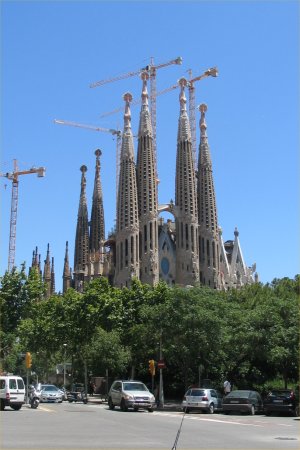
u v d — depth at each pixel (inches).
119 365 2778.1
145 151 6382.9
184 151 6486.2
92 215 7741.1
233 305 2507.4
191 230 6294.3
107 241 6717.5
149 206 6220.5
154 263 6072.8
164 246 6437.0
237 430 1139.9
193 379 2581.2
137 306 2928.2
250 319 2182.6
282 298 2657.5
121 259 6048.2
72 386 3467.0
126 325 2910.9
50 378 5251.0
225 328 2233.0
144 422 1307.8
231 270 7406.5
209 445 868.6
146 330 2298.2
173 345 2237.9
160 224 6560.0
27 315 2618.1
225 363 2380.7
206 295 2345.0
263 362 2475.4
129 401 1748.3
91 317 2989.7
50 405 2305.6
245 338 2138.3
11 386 1814.7
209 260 6437.0
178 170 6481.3
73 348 3169.3
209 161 6707.7
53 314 3245.6
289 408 1676.9
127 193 6156.5
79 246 7613.2
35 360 4224.9
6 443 859.4
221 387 2497.5
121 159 6304.1
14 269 2613.2
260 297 2765.7
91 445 845.2
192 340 2170.3
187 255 6230.3
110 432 1056.2
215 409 1819.6
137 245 6067.9
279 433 1090.1
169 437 978.1
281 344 2124.8
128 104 6441.9
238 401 1732.3
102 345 2760.8
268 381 2625.5
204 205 6565.0
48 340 3262.8
